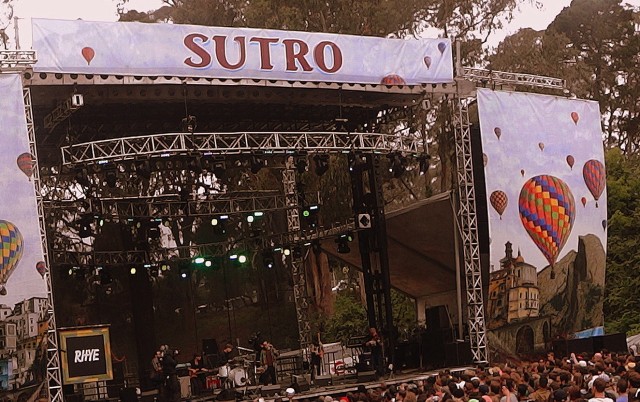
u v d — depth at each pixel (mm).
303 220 30531
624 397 11242
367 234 26984
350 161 24703
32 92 21828
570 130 26688
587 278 26531
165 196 28469
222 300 31219
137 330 29094
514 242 25031
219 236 30484
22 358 19219
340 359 34188
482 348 24453
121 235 28375
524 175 25484
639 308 35500
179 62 21719
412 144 25156
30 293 19422
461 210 24969
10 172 19609
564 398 11562
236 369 25141
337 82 23203
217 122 26922
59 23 20734
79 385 24969
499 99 25391
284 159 30453
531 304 25203
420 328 28562
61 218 27469
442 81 24531
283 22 34750
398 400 15625
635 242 36125
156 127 26438
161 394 23953
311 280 33281
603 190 27188
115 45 21172
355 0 36125
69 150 22359
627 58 52250
